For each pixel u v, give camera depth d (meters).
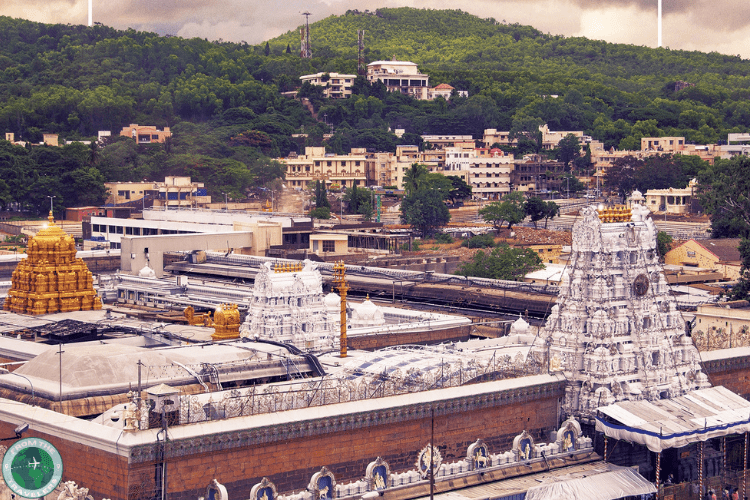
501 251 176.50
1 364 75.75
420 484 61.91
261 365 69.50
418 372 68.19
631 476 67.12
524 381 69.88
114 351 66.12
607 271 72.00
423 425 64.19
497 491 62.50
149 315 98.50
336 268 78.06
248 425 56.53
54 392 60.59
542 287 115.25
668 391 72.75
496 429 68.12
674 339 75.38
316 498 57.50
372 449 61.91
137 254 136.00
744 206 163.25
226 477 56.00
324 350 82.69
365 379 66.69
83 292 102.69
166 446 53.47
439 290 117.81
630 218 74.69
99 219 197.00
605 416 69.06
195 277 138.62
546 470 66.88
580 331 71.88
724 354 82.75
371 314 97.44
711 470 75.62
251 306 85.56
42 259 101.56
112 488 53.12
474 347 82.31
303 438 58.84
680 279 166.00
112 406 61.28
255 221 176.00
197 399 58.50
